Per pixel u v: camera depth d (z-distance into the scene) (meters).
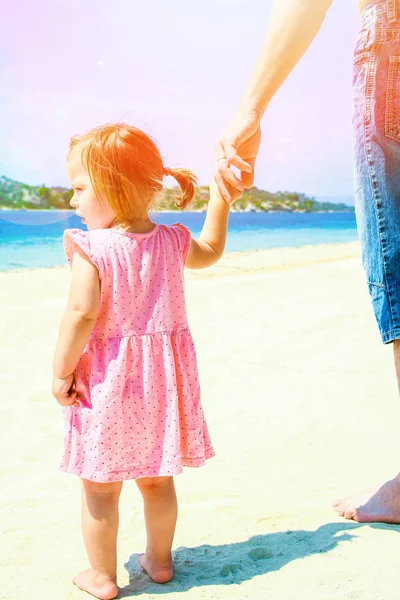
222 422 3.12
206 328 5.25
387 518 2.09
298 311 5.80
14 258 13.39
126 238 1.74
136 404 1.69
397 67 1.86
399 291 1.89
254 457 2.68
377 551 1.90
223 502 2.27
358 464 2.57
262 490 2.38
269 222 36.31
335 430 2.91
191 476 2.52
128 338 1.70
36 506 2.33
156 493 1.78
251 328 5.17
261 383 3.73
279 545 1.96
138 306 1.73
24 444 2.95
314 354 4.29
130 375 1.70
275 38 1.89
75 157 1.80
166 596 1.71
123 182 1.74
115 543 1.75
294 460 2.64
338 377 3.75
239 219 38.75
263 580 1.76
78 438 1.70
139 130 1.80
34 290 7.91
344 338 4.64
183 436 1.78
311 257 12.52
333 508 2.20
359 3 1.96
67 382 1.70
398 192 1.87
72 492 2.46
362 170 1.93
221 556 1.91
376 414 3.10
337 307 5.91
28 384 3.89
